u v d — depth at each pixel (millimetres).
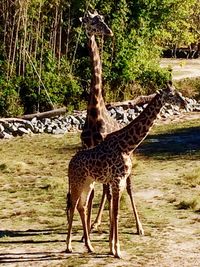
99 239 9352
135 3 24234
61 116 20422
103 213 10930
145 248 8820
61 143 17906
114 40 23188
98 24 9859
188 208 11141
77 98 21625
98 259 8328
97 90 9609
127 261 8242
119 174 8242
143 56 24234
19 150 17016
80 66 22797
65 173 14391
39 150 17016
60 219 10594
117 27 23266
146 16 24438
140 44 23906
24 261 8320
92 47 9852
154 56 25547
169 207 11266
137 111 21703
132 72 23422
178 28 28750
